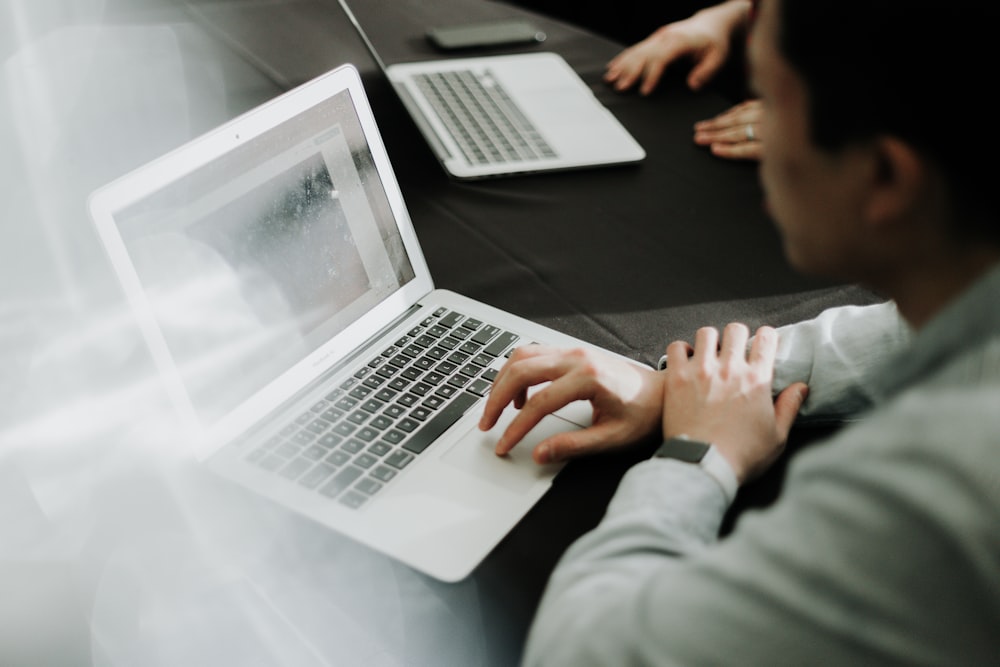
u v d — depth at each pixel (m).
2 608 0.77
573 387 0.79
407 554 0.70
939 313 0.48
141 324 0.76
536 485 0.77
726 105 1.39
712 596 0.49
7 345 0.92
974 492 0.41
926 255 0.50
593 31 2.60
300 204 0.88
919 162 0.46
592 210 1.16
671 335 0.96
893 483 0.43
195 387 0.79
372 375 0.89
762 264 1.07
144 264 0.76
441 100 1.32
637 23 2.59
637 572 0.62
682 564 0.53
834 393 0.82
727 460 0.73
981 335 0.45
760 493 0.76
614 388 0.80
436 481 0.77
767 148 0.54
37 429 0.83
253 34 1.45
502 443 0.79
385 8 1.58
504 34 1.51
